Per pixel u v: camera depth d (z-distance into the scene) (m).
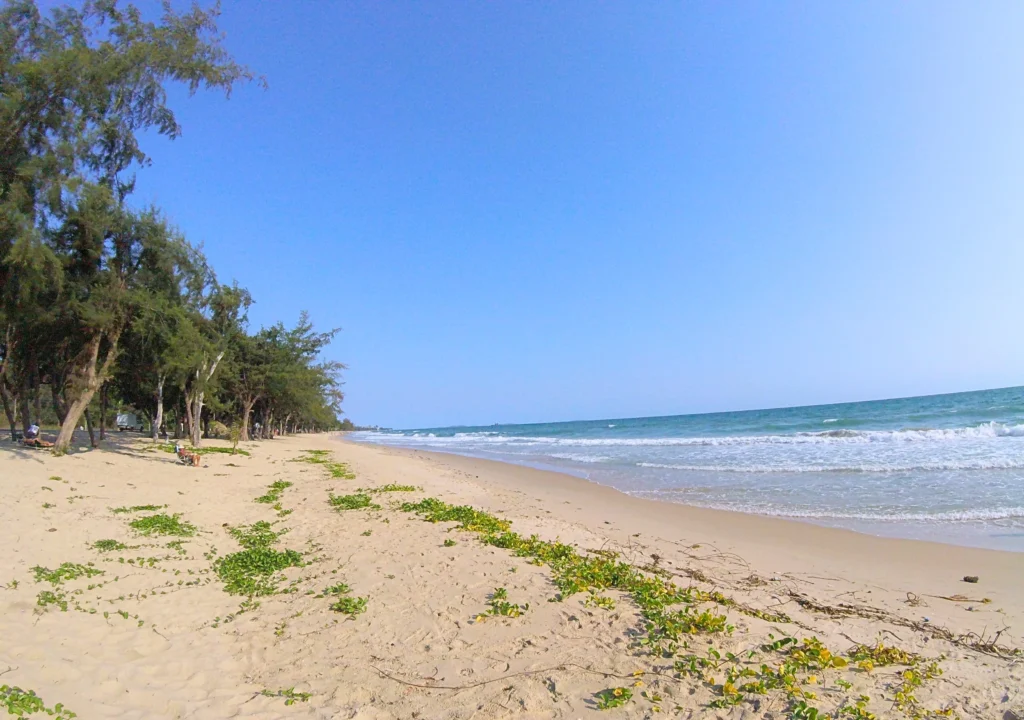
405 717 4.64
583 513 14.75
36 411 24.81
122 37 18.16
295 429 87.06
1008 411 41.75
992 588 7.97
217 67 18.95
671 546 10.91
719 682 4.87
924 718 4.26
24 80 15.62
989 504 13.21
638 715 4.44
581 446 45.41
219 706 4.82
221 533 11.73
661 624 5.97
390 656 5.82
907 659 5.32
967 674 5.01
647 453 33.31
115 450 22.89
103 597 7.28
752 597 7.48
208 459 25.41
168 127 19.66
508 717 4.55
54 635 5.90
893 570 9.02
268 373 41.91
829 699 4.54
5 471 14.30
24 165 15.57
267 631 6.63
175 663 5.65
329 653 5.96
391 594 7.63
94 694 4.78
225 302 30.25
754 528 12.36
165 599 7.50
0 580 7.25
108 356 19.59
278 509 14.70
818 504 14.53
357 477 22.08
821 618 6.62
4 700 4.23
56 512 11.33
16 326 18.45
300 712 4.75
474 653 5.77
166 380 31.81
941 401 67.88
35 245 14.94
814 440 33.12
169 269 20.42
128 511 12.52
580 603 6.89
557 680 5.08
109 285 18.88
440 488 19.14
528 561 8.81
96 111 17.75
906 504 13.80
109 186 18.80
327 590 7.91
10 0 15.99
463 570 8.41
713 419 85.81
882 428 36.72
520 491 19.08
